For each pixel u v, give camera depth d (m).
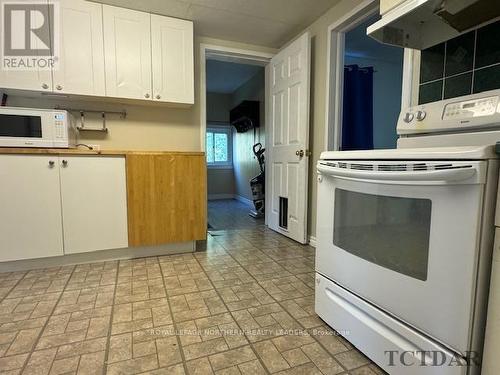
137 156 2.20
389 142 3.97
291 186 2.87
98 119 2.60
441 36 1.40
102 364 1.11
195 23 2.66
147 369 1.09
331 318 1.33
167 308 1.54
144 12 2.41
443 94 1.45
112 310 1.51
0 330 1.33
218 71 4.58
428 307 0.89
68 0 2.19
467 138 1.11
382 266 1.04
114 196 2.18
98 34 2.28
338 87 2.49
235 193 6.18
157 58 2.47
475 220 0.77
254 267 2.14
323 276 1.38
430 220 0.87
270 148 3.29
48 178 2.00
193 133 2.94
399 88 3.98
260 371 1.08
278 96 3.06
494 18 1.23
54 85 2.19
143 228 2.26
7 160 1.90
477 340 0.81
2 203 1.91
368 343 1.12
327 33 2.47
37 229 1.99
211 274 2.00
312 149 2.74
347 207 1.20
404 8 1.21
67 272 2.01
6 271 1.99
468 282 0.79
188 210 2.39
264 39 3.02
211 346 1.22
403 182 0.93
